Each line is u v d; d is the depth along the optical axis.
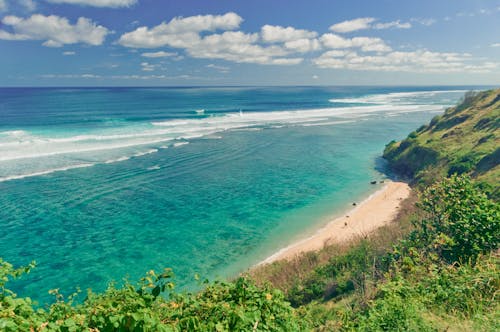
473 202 10.13
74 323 3.90
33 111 108.62
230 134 68.50
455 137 38.81
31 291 18.53
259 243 24.08
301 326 6.47
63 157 45.41
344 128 79.25
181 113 110.88
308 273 16.41
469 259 8.37
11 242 23.41
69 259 21.66
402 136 68.12
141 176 38.44
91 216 27.83
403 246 12.15
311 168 43.69
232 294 5.96
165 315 4.90
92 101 160.25
